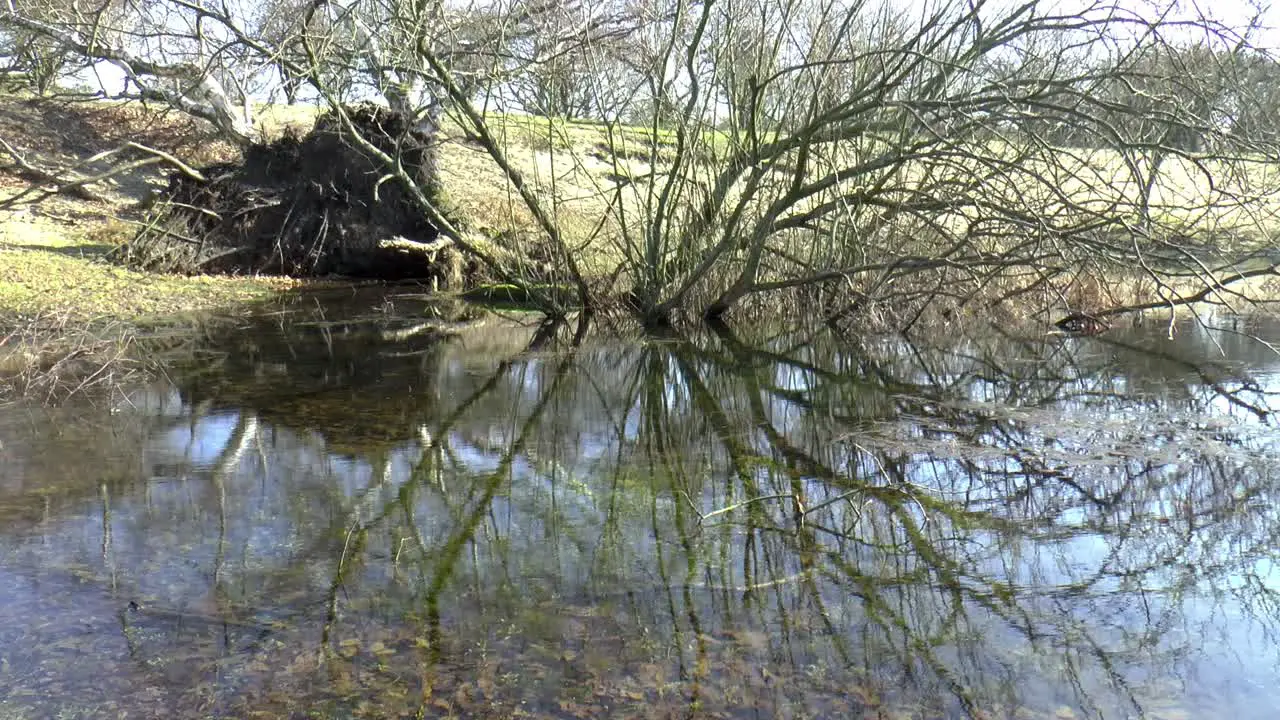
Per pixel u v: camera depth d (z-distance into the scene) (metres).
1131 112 7.29
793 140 9.14
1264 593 3.91
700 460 5.83
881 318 10.74
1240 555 4.29
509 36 11.57
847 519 4.79
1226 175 8.27
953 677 3.27
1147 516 4.79
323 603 3.84
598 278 12.41
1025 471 5.52
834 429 6.50
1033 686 3.22
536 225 14.84
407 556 4.30
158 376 8.13
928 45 8.22
